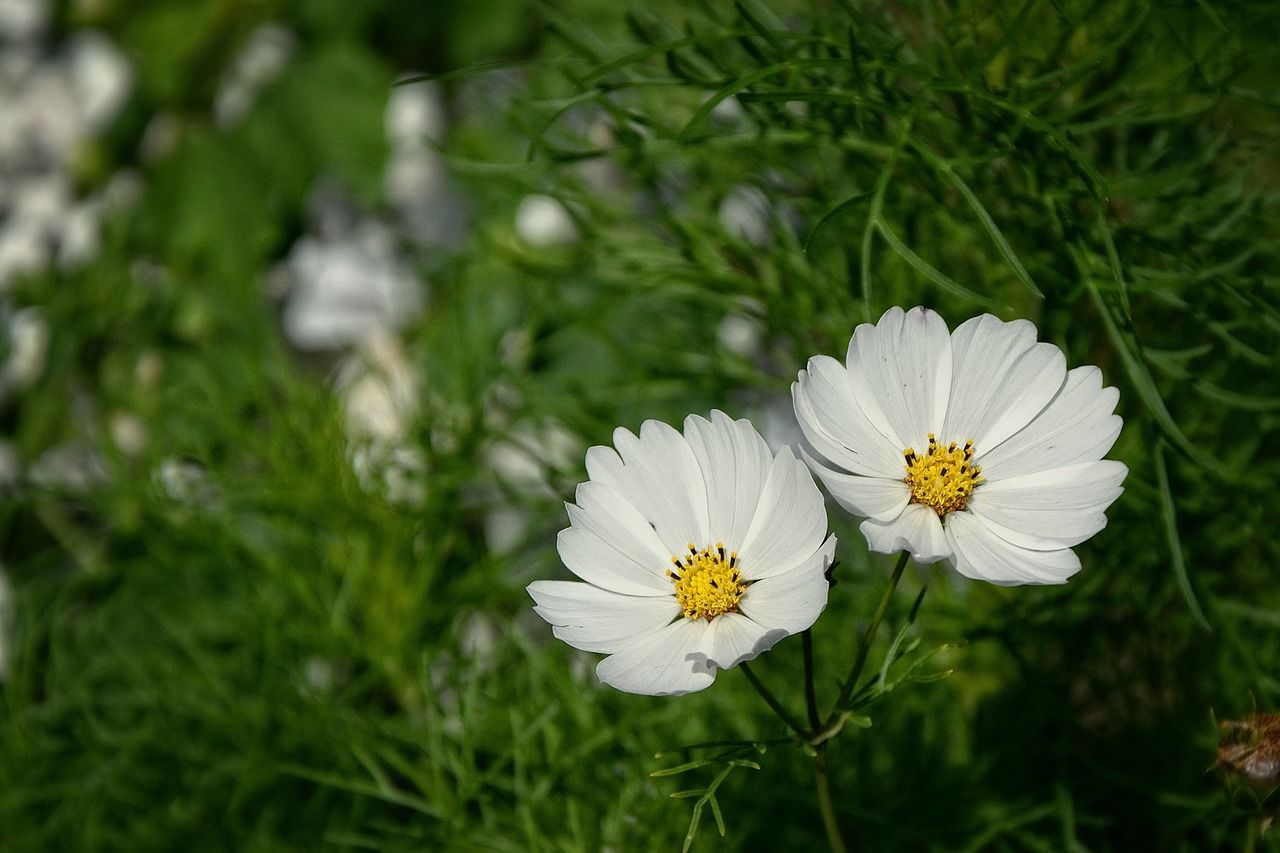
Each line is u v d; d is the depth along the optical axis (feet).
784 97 2.63
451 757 2.87
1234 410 2.92
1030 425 2.44
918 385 2.44
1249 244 2.89
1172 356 2.68
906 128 2.60
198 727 3.24
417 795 3.10
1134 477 2.81
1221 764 2.51
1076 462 2.42
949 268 2.96
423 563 3.13
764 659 2.93
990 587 2.92
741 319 3.17
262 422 3.41
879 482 2.42
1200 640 2.89
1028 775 2.95
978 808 2.87
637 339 3.25
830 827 2.45
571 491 3.16
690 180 3.09
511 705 2.90
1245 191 2.94
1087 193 2.72
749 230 3.18
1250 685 2.86
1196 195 2.89
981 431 2.44
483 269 3.22
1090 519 2.39
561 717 2.92
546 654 2.93
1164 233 2.86
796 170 2.95
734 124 2.98
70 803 3.25
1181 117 2.77
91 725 3.29
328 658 3.16
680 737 2.88
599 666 2.40
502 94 3.38
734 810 2.84
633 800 2.85
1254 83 3.02
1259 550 2.93
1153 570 2.89
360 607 3.20
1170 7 2.73
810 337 3.03
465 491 3.28
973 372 2.44
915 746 2.88
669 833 2.83
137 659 3.29
